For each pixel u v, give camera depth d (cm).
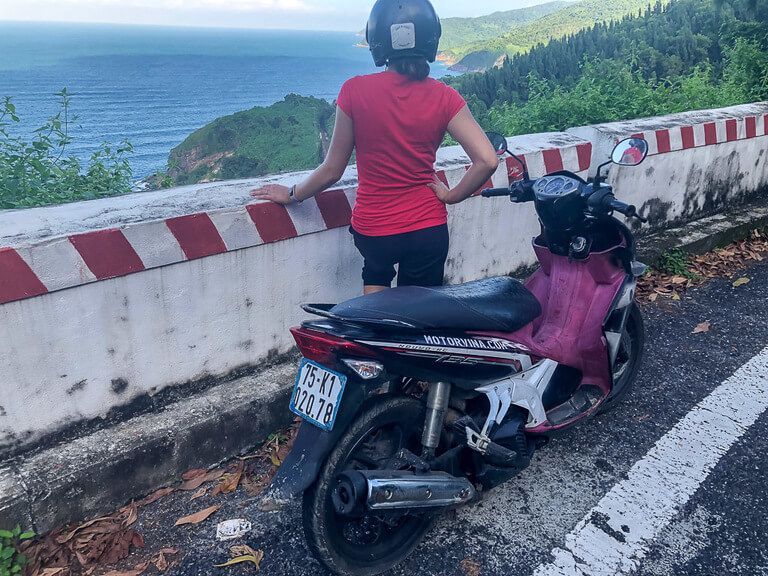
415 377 216
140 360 279
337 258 338
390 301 214
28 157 409
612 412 334
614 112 780
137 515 261
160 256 268
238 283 302
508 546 245
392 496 200
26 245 232
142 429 274
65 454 256
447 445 241
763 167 626
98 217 268
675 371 374
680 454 301
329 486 206
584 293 296
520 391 245
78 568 235
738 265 538
